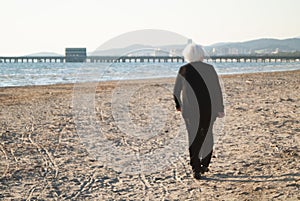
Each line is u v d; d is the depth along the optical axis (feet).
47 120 43.88
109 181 22.00
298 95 61.46
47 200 19.19
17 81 129.49
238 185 20.27
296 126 35.24
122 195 19.63
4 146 30.81
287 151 26.40
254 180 20.88
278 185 19.92
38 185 21.49
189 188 20.30
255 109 46.37
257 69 194.49
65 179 22.48
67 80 133.59
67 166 25.12
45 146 30.78
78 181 22.09
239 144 28.91
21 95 75.56
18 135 35.22
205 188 20.15
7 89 90.79
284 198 18.12
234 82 92.12
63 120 43.60
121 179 22.31
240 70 181.37
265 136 31.35
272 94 63.62
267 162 24.03
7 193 20.22
